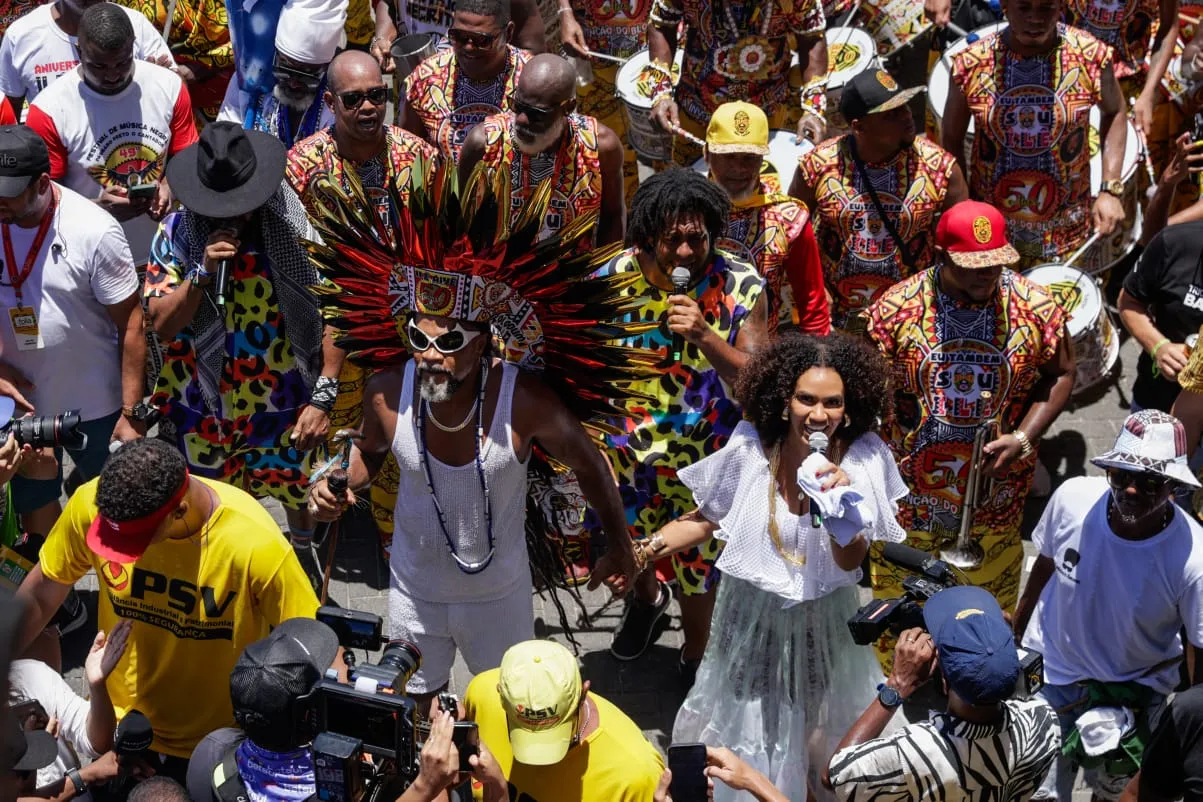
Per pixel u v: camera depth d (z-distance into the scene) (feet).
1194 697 12.34
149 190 18.47
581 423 14.57
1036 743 11.89
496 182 12.99
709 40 21.70
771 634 14.02
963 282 16.03
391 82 30.35
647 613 17.98
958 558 16.72
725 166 17.02
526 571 15.03
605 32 24.98
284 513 20.83
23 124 17.04
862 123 18.06
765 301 16.30
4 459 14.83
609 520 14.73
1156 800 12.71
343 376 18.48
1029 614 15.37
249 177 16.29
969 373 16.44
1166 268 17.37
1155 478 13.20
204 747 11.84
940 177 18.35
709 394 16.25
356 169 18.63
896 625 12.84
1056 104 19.94
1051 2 18.99
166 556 13.07
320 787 10.70
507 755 12.28
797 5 21.09
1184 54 21.85
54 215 16.71
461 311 13.44
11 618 4.40
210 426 17.65
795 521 13.65
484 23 18.84
